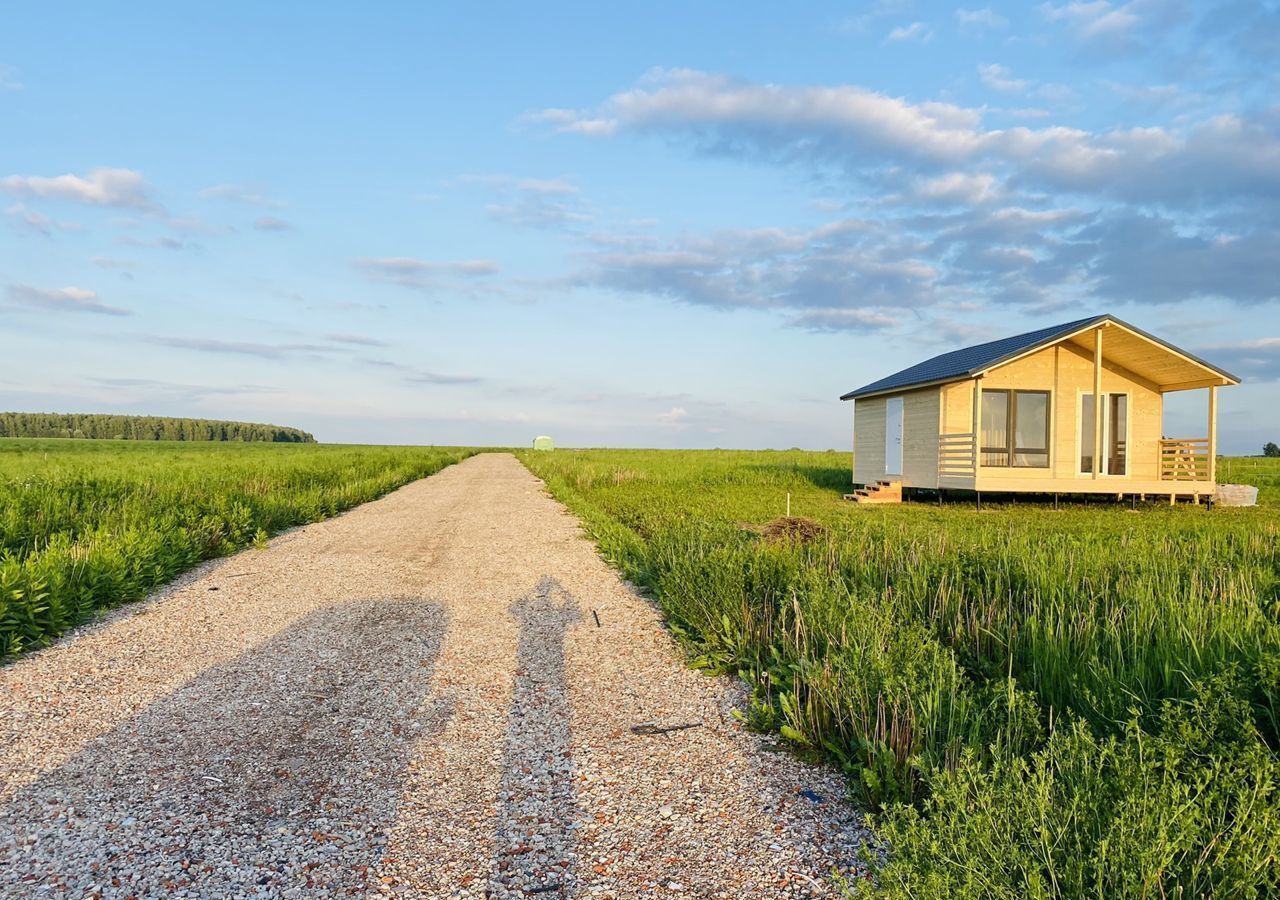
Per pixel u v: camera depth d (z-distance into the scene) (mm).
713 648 6516
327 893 3170
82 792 4035
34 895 3109
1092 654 5504
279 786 4129
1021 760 3211
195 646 6824
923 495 24672
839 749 4488
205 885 3201
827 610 6199
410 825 3734
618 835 3664
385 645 6891
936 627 6379
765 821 3801
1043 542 11625
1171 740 3539
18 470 22594
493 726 5012
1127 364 21656
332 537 14039
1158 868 2551
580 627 7559
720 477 30297
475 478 33719
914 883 2682
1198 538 12781
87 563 8406
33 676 5961
